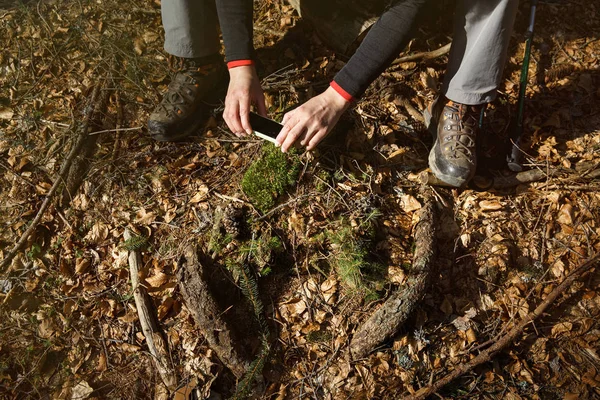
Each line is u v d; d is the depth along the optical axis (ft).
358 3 9.05
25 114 8.96
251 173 7.91
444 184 8.07
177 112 8.38
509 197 8.16
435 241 7.50
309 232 7.61
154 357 7.05
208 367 6.89
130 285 7.52
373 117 8.77
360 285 7.27
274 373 6.96
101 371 7.02
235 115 6.96
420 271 7.19
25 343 7.19
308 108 6.61
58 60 9.55
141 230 7.84
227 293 7.32
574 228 7.88
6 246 7.89
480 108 7.92
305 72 9.37
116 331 7.27
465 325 7.21
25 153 8.61
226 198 7.90
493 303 7.37
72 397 6.82
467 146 7.82
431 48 9.74
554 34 10.05
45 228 7.96
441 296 7.40
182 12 7.61
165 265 7.57
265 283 7.43
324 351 7.07
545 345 7.14
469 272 7.55
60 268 7.63
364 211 7.79
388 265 7.48
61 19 9.97
